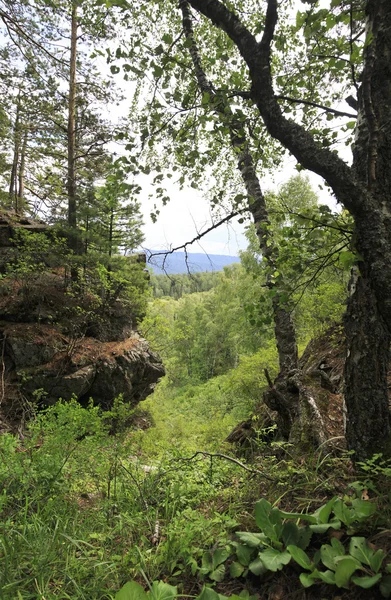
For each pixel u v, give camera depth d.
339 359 5.29
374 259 2.03
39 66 11.49
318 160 2.01
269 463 3.09
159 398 14.80
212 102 2.52
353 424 2.43
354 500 1.87
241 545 1.85
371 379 2.34
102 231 11.28
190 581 1.83
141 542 2.22
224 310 31.83
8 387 7.59
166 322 13.73
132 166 2.57
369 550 1.58
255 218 4.08
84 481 2.94
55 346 8.38
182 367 34.84
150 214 2.89
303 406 3.52
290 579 1.68
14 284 9.05
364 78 2.03
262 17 4.28
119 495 2.80
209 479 2.80
